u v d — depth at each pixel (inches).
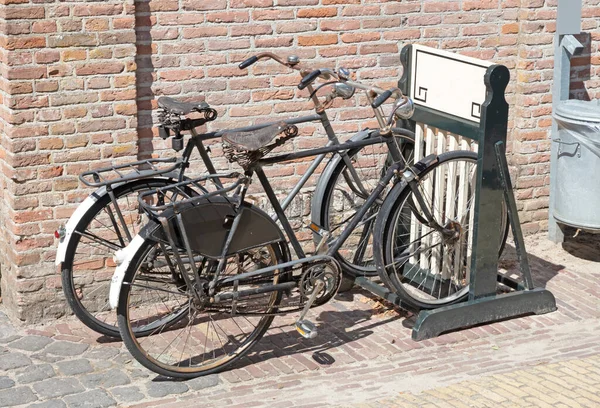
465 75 239.3
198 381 215.2
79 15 233.3
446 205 248.5
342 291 266.5
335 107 276.4
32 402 203.8
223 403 204.8
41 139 235.5
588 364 221.9
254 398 207.2
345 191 268.5
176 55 254.5
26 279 239.6
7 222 241.8
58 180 239.1
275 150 271.0
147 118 253.9
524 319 248.4
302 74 236.2
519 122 301.4
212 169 232.5
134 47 240.7
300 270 235.3
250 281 220.4
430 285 257.3
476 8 289.1
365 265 269.3
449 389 208.8
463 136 243.6
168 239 208.7
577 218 282.8
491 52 294.8
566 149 280.7
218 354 226.8
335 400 205.5
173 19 252.2
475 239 239.8
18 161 233.9
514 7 294.0
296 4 265.6
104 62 238.4
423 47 251.0
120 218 230.7
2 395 206.4
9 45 227.6
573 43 292.5
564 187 283.9
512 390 208.1
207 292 215.6
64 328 241.0
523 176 303.9
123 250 208.1
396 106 227.3
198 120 227.5
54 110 235.5
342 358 226.8
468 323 241.4
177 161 230.5
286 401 205.3
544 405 201.0
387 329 243.0
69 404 203.3
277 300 224.4
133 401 205.8
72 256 229.1
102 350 229.1
